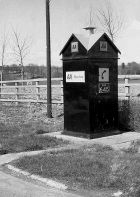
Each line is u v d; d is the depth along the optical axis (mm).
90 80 11477
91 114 11547
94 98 11586
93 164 8477
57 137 11898
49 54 16734
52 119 16047
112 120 12039
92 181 7484
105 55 11773
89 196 6957
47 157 9266
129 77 14477
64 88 12203
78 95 11773
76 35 11688
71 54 11883
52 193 7211
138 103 12984
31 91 26812
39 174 8188
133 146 10133
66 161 8797
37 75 38812
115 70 12062
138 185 7102
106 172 7906
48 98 16500
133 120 12844
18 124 14953
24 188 7531
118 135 12039
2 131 13344
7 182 7938
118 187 7195
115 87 12062
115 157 9000
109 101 11922
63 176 7918
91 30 12039
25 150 10523
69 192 7227
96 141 11227
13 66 38062
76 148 10328
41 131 13055
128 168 7992
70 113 12070
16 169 8695
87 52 11391
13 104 21812
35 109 19031
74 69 11844
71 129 12086
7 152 10352
